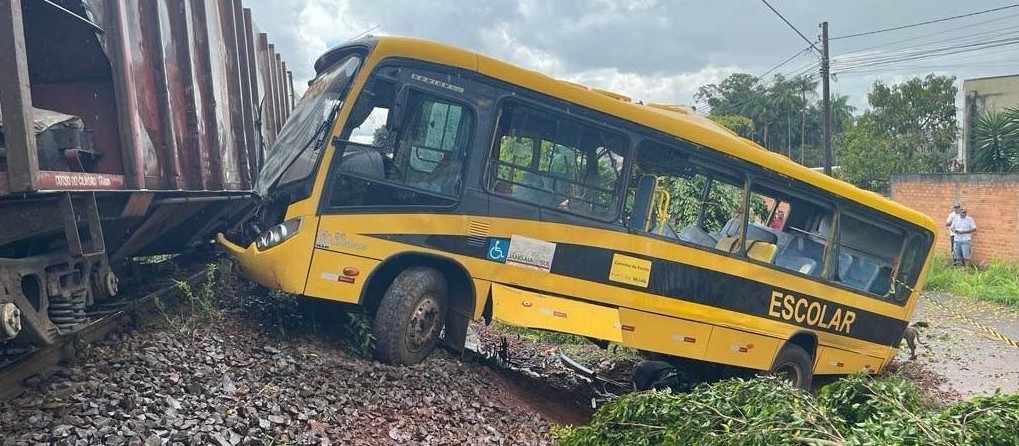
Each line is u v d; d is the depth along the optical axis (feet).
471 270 21.77
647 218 24.12
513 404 21.76
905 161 107.34
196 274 27.09
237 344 20.11
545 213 22.59
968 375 33.55
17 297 14.67
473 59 21.70
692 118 26.53
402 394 18.86
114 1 17.92
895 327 30.60
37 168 13.89
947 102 111.65
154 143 20.26
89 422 13.35
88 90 18.88
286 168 21.54
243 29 30.01
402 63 20.95
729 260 25.52
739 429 13.00
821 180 27.53
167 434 13.32
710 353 25.38
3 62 13.48
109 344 17.99
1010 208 64.39
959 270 62.23
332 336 22.57
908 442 11.68
